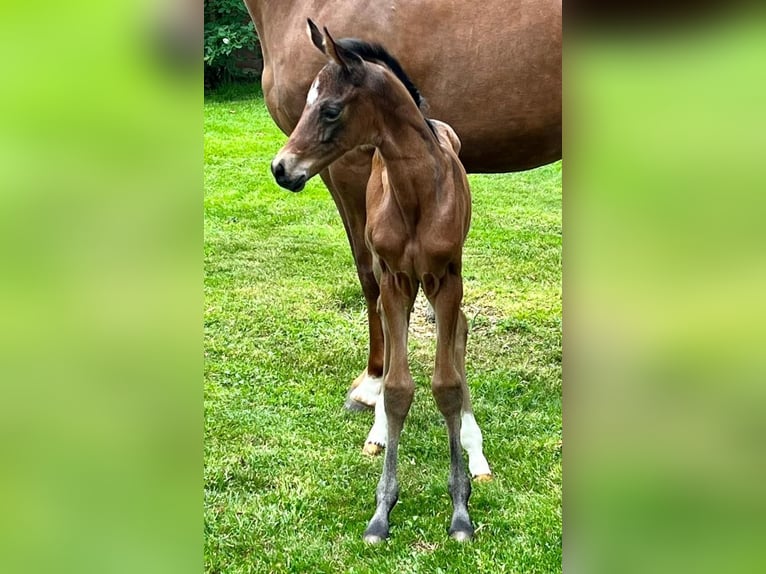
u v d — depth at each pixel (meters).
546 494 2.61
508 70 2.80
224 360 3.75
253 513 2.55
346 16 2.85
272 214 6.34
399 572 2.24
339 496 2.66
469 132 2.94
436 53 2.82
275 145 8.73
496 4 2.77
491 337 4.01
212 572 2.27
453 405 2.35
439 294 2.27
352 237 3.13
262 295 4.58
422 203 2.16
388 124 2.10
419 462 2.85
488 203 6.76
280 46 3.03
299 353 3.83
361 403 3.27
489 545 2.34
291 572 2.27
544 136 2.95
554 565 2.23
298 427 3.13
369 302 3.20
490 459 2.84
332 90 2.04
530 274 4.89
